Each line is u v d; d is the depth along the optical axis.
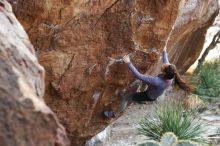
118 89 9.23
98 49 8.48
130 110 15.80
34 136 2.36
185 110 15.67
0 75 2.45
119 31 8.38
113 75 8.91
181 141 8.40
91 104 9.29
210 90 17.30
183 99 16.78
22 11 7.42
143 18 8.34
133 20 8.32
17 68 2.79
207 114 16.52
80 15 7.96
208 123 15.65
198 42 17.36
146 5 8.23
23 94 2.41
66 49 8.20
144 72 9.12
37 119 2.39
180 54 16.52
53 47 8.09
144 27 8.43
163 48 8.79
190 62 18.17
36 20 7.61
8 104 2.34
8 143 2.28
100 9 8.04
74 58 8.39
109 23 8.28
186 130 11.23
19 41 3.45
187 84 8.54
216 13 16.25
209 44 21.08
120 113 9.84
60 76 8.48
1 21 3.69
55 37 8.00
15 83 2.45
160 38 8.59
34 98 2.44
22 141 2.32
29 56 3.33
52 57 8.20
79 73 8.63
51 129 2.43
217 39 19.08
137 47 8.59
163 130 11.34
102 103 9.44
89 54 8.45
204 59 19.25
